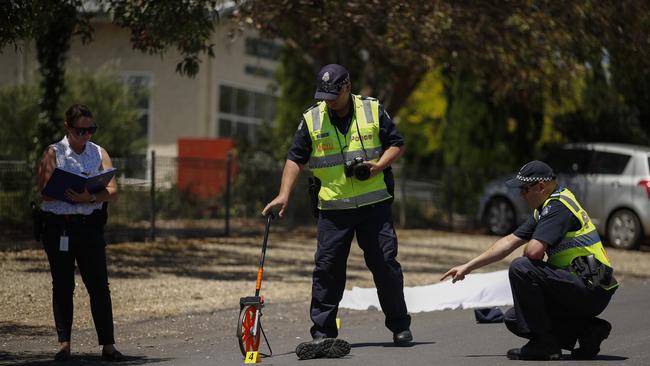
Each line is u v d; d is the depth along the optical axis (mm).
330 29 36781
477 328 22250
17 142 46719
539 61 40438
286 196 18281
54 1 28641
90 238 18031
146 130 63188
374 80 48219
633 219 45875
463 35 38062
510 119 56469
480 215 52750
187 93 62719
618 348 19047
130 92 53000
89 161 18375
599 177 47281
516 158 56438
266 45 69312
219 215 43781
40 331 21641
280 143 57656
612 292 17453
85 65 62312
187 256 36031
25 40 29781
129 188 39625
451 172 55188
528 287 17297
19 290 26609
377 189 18516
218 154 56031
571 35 39281
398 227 53000
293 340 20969
